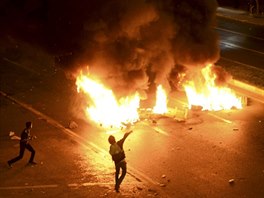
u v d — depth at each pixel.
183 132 21.67
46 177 17.95
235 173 18.14
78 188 17.19
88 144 20.75
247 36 36.72
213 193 16.83
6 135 21.59
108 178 17.91
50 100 25.69
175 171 18.36
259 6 43.34
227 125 22.34
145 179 17.81
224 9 44.53
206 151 19.88
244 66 30.08
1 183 17.45
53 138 21.33
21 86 27.77
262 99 25.55
